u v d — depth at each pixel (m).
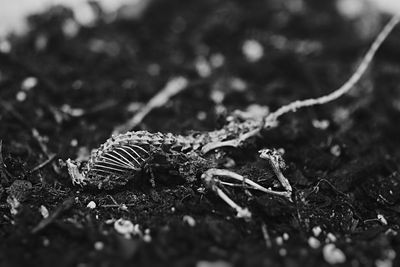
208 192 0.17
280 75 0.26
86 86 0.24
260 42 0.28
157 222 0.16
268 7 0.31
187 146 0.17
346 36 0.29
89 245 0.15
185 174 0.17
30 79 0.23
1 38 0.25
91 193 0.17
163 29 0.29
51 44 0.26
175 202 0.17
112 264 0.15
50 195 0.17
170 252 0.15
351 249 0.15
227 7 0.30
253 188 0.17
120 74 0.25
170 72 0.26
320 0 0.31
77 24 0.28
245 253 0.15
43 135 0.20
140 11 0.30
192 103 0.23
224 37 0.29
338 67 0.26
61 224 0.16
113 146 0.17
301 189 0.18
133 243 0.15
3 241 0.15
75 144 0.20
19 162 0.18
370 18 0.30
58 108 0.22
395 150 0.21
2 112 0.21
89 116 0.22
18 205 0.16
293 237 0.16
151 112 0.22
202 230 0.16
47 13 0.27
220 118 0.20
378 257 0.15
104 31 0.28
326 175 0.19
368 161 0.19
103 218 0.16
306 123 0.21
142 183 0.17
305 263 0.15
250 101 0.23
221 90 0.24
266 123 0.19
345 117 0.23
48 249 0.15
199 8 0.31
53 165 0.18
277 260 0.15
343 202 0.17
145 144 0.17
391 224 0.17
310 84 0.25
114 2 0.30
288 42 0.28
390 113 0.23
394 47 0.27
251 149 0.19
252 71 0.26
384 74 0.26
